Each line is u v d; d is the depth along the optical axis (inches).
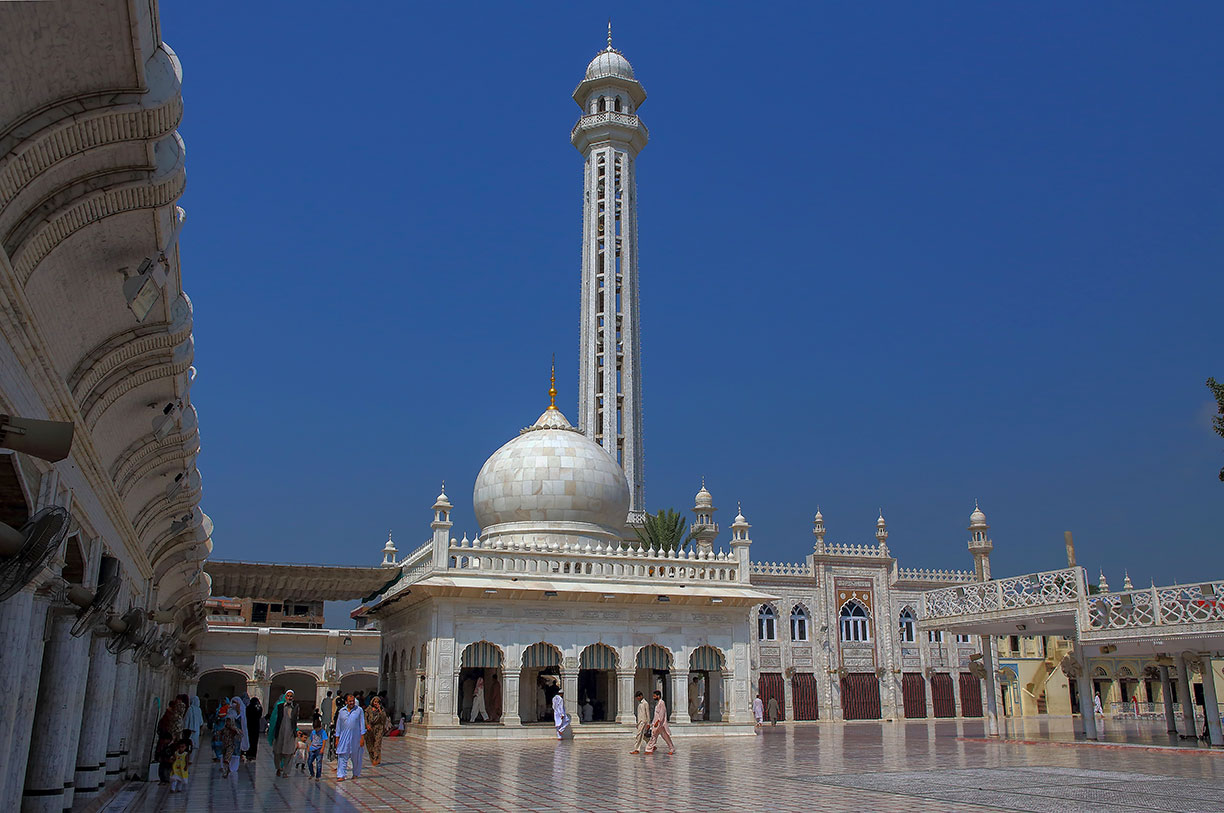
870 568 2497.5
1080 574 1413.6
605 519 1877.5
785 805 704.4
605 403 2630.4
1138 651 1416.1
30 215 372.5
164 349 550.9
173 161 406.3
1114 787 818.8
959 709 2501.2
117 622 671.8
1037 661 2642.7
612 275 2721.5
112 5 306.2
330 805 735.7
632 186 2842.0
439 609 1478.8
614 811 678.5
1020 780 878.4
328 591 1957.4
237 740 1124.5
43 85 325.7
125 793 839.7
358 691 2436.0
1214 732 1332.4
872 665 2442.2
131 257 450.6
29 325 355.3
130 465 668.1
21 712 456.4
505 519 1857.8
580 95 2935.5
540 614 1536.7
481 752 1238.3
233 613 2679.6
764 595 1659.7
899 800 732.7
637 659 1595.7
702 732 1594.5
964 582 2561.5
